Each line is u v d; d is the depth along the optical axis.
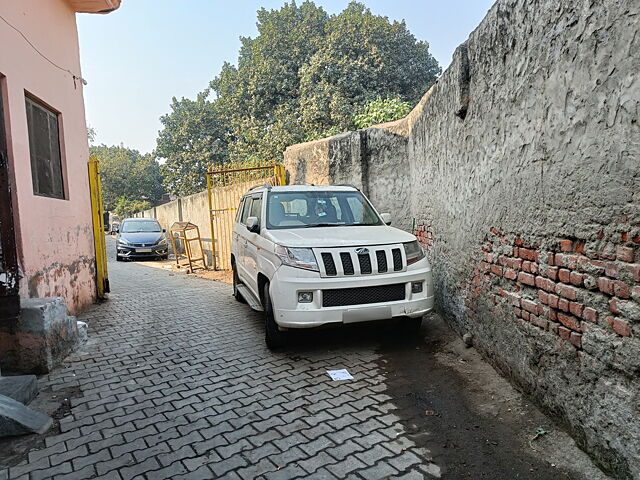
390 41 20.95
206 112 28.42
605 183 2.44
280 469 2.78
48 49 6.38
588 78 2.53
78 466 2.86
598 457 2.60
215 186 12.97
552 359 3.06
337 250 4.68
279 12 22.50
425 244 6.52
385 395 3.81
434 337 5.20
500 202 3.77
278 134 19.36
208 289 9.63
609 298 2.46
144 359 4.92
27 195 5.34
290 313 4.52
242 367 4.58
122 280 11.33
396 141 7.87
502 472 2.70
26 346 4.45
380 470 2.75
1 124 4.17
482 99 4.09
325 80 19.09
